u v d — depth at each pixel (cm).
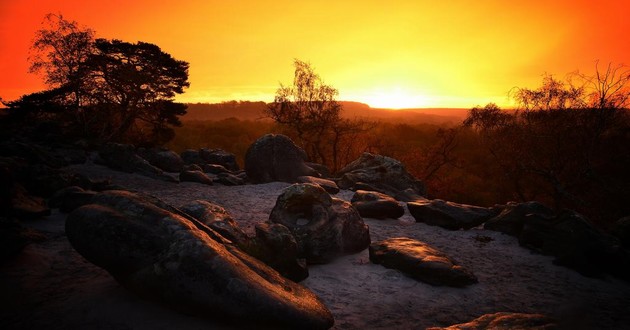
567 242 909
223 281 449
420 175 3572
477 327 417
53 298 525
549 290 727
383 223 1230
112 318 468
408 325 558
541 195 2530
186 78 3275
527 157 2069
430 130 7638
